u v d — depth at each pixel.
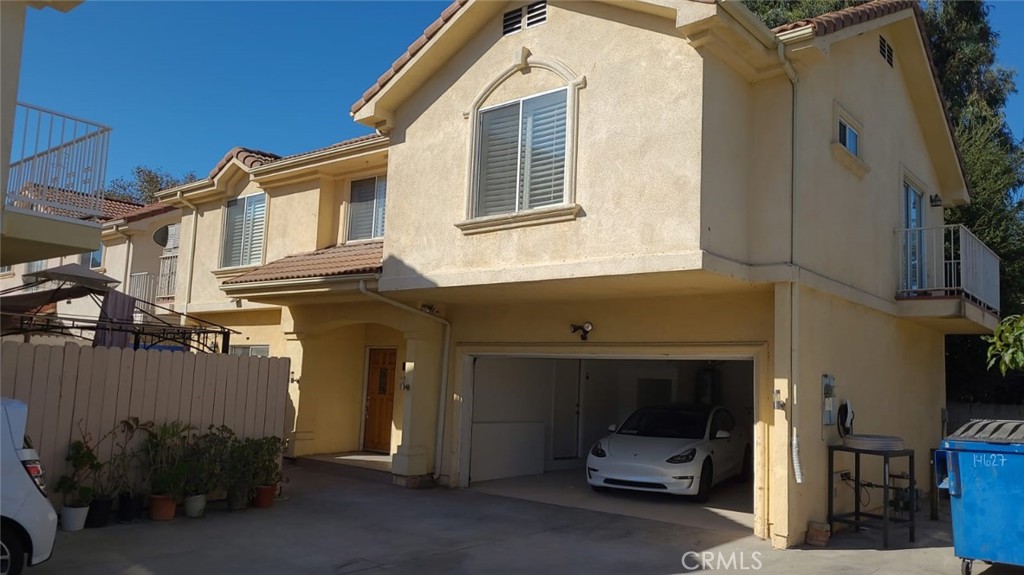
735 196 9.20
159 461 9.65
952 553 8.80
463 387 12.88
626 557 8.31
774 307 9.38
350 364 16.08
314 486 12.30
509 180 10.29
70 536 8.37
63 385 8.97
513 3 10.54
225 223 18.12
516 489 12.59
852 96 11.32
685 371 17.44
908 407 12.92
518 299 11.77
